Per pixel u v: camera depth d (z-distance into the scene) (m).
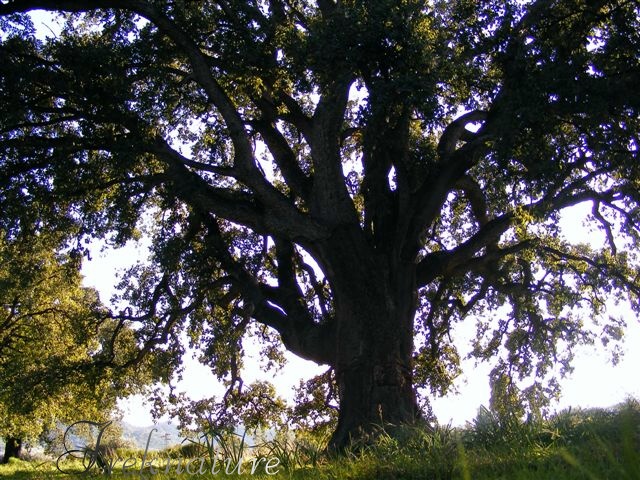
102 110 17.12
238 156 17.55
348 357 16.64
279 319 19.53
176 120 20.72
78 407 32.44
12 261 21.53
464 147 17.97
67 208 19.56
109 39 18.69
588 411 10.01
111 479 11.02
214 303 22.06
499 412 10.35
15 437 40.59
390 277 17.56
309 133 19.31
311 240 17.44
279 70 18.19
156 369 22.08
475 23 16.20
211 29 18.47
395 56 16.02
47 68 17.05
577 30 16.50
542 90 15.03
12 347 33.12
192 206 20.42
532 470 7.00
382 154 18.83
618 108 15.64
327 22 16.69
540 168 15.52
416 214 17.97
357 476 8.66
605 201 18.34
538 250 20.97
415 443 9.77
